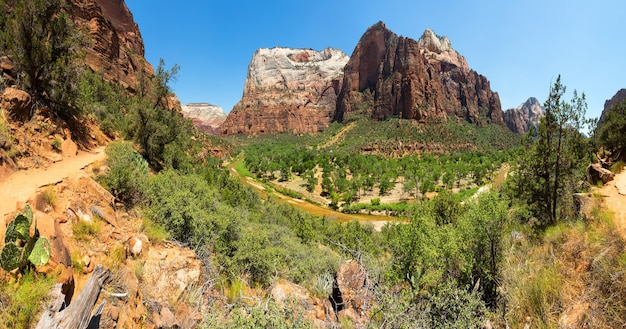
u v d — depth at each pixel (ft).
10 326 10.39
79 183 23.44
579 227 18.74
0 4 47.62
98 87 105.40
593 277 12.75
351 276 19.94
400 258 20.35
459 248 18.98
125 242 19.25
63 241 14.79
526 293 14.07
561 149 27.50
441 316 13.56
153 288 17.19
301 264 30.27
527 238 25.17
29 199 17.49
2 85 35.53
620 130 42.52
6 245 11.41
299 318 12.61
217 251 26.32
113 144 40.70
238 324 11.89
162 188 30.94
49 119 39.93
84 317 9.26
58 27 46.34
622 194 22.24
